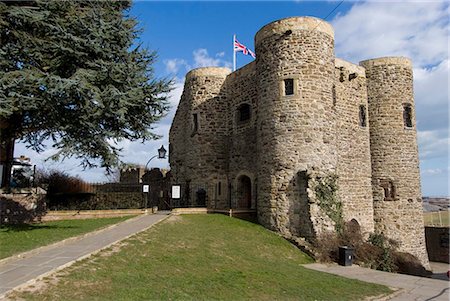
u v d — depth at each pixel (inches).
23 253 344.2
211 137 892.6
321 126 668.1
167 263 370.6
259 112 719.7
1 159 607.5
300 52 681.6
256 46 748.0
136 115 563.8
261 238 595.8
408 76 876.6
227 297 304.0
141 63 583.2
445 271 838.5
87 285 277.1
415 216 833.5
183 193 941.8
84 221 626.2
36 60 508.1
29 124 563.5
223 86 917.8
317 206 622.2
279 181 658.2
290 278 394.3
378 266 606.9
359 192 808.9
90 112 489.1
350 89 837.2
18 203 614.5
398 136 848.3
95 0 555.2
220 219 680.4
